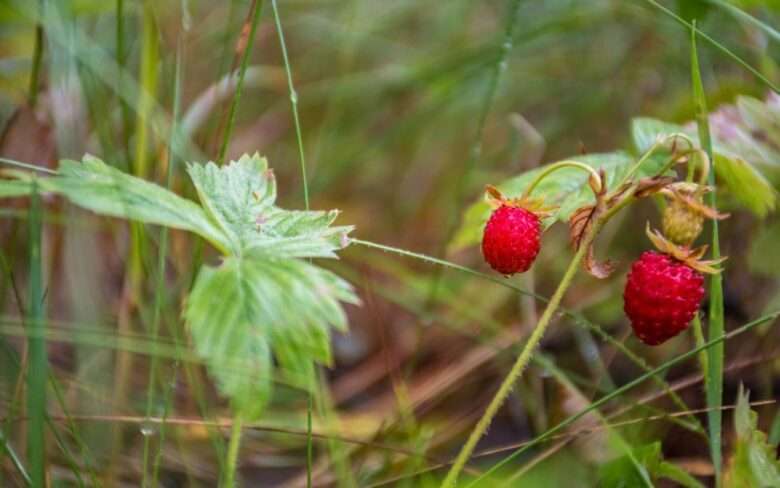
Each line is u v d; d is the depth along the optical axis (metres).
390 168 0.57
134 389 0.40
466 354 0.44
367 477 0.37
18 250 0.40
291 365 0.29
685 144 0.37
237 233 0.31
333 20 0.58
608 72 0.53
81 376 0.38
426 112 0.55
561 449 0.36
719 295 0.34
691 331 0.41
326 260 0.44
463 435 0.40
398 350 0.45
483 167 0.54
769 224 0.41
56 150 0.40
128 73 0.42
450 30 0.58
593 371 0.41
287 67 0.35
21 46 0.44
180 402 0.40
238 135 0.55
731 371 0.40
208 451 0.39
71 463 0.33
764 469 0.33
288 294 0.30
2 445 0.33
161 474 0.37
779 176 0.38
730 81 0.42
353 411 0.42
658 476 0.35
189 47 0.49
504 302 0.46
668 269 0.31
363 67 0.59
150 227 0.40
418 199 0.55
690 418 0.37
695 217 0.31
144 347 0.36
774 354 0.39
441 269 0.43
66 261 0.40
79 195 0.30
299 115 0.57
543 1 0.54
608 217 0.31
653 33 0.50
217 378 0.29
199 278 0.30
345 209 0.55
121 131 0.43
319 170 0.51
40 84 0.42
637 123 0.37
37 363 0.31
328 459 0.39
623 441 0.35
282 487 0.38
